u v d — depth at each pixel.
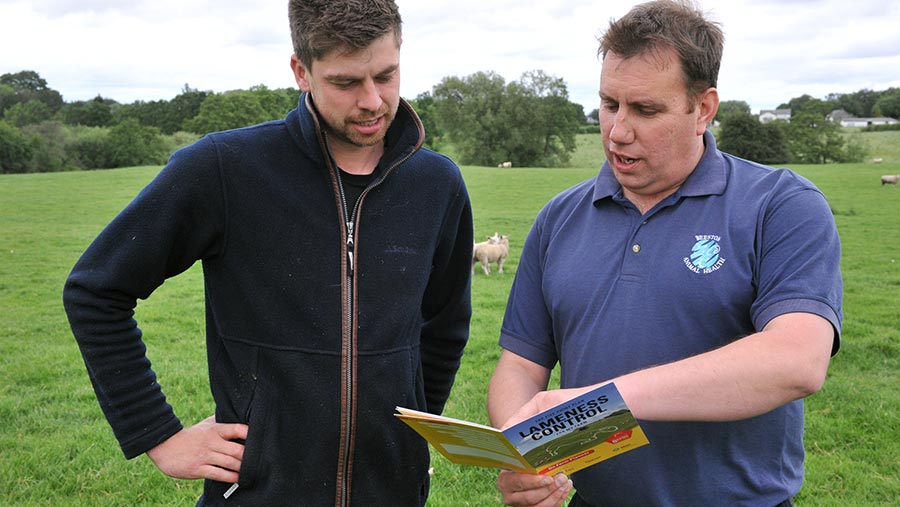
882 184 36.81
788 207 2.04
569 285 2.31
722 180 2.15
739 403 1.75
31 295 11.83
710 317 2.06
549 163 81.62
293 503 2.20
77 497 4.75
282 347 2.19
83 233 20.48
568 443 1.78
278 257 2.21
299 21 2.04
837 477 5.09
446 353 2.74
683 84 2.00
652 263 2.15
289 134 2.28
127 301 2.18
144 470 5.12
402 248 2.32
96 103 100.50
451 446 2.01
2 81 115.88
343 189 2.26
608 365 2.19
